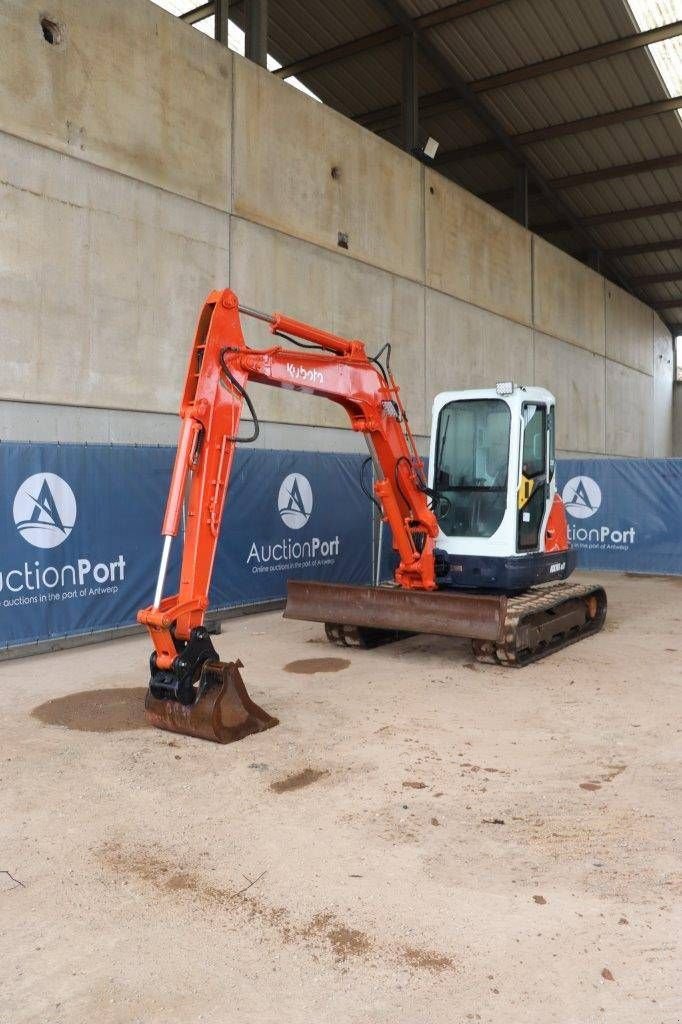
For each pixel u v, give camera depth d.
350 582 11.01
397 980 2.62
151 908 3.06
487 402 7.38
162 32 9.04
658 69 14.36
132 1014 2.46
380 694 6.00
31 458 7.30
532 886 3.21
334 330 11.66
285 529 9.97
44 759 4.63
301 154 11.00
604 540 13.38
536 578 7.39
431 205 13.78
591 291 20.20
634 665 6.88
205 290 9.65
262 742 4.91
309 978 2.63
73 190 8.19
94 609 7.88
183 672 4.92
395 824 3.78
